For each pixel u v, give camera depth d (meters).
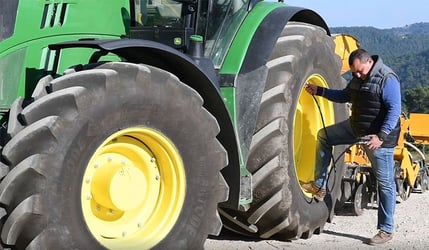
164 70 4.57
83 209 3.98
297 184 5.65
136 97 4.11
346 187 7.12
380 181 5.91
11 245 3.73
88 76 3.91
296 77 5.62
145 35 4.99
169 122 4.32
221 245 5.61
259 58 5.24
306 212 5.77
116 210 4.25
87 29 4.69
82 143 3.87
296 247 5.62
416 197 8.72
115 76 4.00
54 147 3.74
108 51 4.28
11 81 4.27
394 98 5.72
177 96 4.34
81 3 4.67
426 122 9.09
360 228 6.52
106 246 4.09
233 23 5.39
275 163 5.34
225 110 4.70
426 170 9.38
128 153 4.30
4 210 3.71
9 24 4.28
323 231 6.32
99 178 4.12
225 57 5.26
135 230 4.33
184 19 5.03
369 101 5.81
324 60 6.14
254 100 5.17
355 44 8.13
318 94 5.98
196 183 4.52
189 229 4.49
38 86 3.96
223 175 4.93
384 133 5.71
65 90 3.83
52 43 4.45
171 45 4.96
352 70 5.84
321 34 6.10
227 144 4.83
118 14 4.91
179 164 4.43
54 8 4.54
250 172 5.36
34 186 3.69
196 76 4.60
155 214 4.42
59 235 3.79
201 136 4.50
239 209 5.17
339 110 6.45
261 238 5.86
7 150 3.69
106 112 3.97
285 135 5.41
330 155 6.09
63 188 3.79
